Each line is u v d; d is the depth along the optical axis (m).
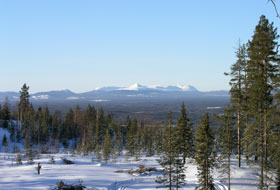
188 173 49.19
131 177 49.75
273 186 35.56
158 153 82.69
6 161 65.19
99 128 110.62
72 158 74.19
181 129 56.47
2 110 111.00
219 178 41.00
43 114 124.38
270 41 34.25
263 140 35.34
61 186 37.66
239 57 41.16
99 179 46.81
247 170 42.06
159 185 44.03
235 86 41.00
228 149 36.91
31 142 103.50
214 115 39.84
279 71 33.88
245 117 40.94
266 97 31.77
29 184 39.75
